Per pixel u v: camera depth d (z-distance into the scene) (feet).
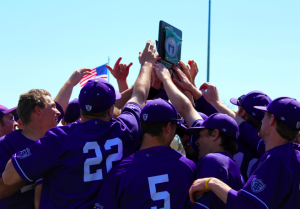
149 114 8.65
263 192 7.50
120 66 14.89
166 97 14.20
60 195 8.39
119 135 9.06
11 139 10.38
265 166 7.88
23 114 10.60
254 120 11.68
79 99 9.27
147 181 8.04
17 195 10.08
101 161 8.59
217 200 8.11
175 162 8.35
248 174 10.98
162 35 13.28
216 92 12.32
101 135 8.80
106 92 9.16
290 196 7.80
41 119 10.66
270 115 8.89
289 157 8.14
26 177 8.30
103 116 9.30
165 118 8.59
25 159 8.30
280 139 8.70
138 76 11.59
